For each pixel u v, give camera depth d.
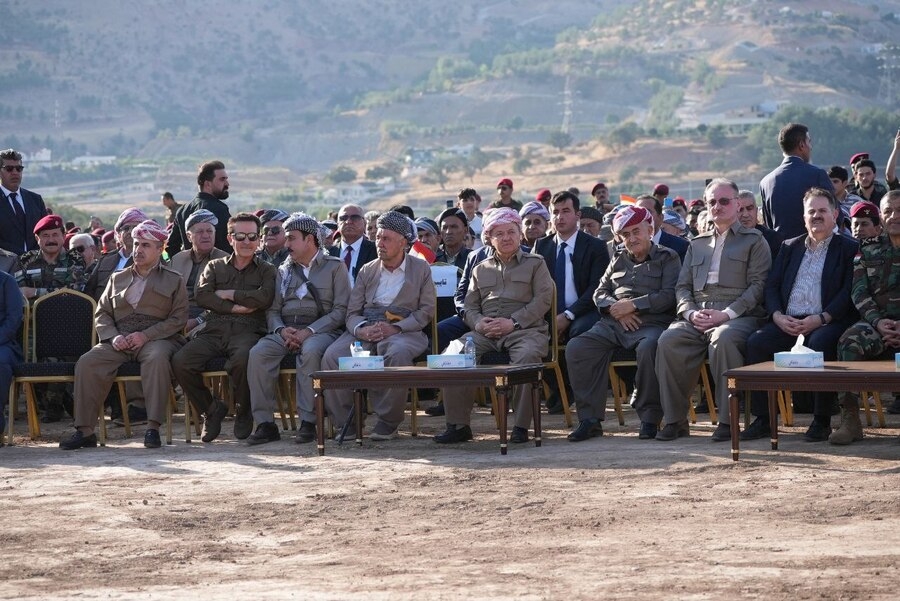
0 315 12.65
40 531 8.12
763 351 10.99
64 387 14.59
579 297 12.96
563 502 8.50
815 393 10.72
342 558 7.13
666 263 11.96
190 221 13.70
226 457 11.18
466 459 10.53
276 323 12.43
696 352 11.21
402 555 7.14
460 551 7.17
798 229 12.77
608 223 16.67
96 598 6.36
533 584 6.25
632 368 13.33
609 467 9.80
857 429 10.56
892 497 8.12
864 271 10.94
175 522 8.32
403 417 12.09
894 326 10.70
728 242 11.57
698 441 11.02
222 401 12.63
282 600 6.14
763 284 11.44
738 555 6.72
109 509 8.82
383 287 12.36
